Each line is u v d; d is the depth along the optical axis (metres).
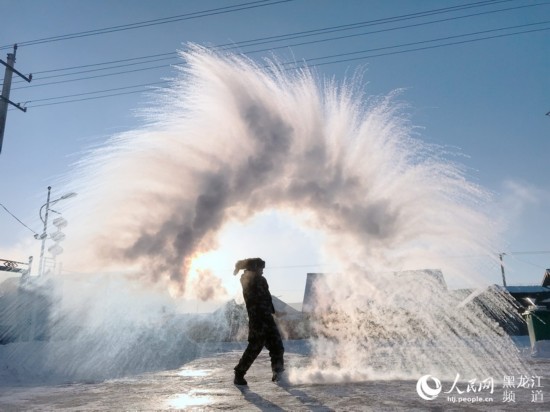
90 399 3.31
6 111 14.16
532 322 8.90
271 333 4.02
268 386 3.80
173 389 3.78
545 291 24.41
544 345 6.90
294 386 3.76
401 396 3.13
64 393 3.70
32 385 4.40
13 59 14.70
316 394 3.28
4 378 4.61
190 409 2.76
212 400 3.11
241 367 3.96
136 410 2.78
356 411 2.60
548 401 2.87
